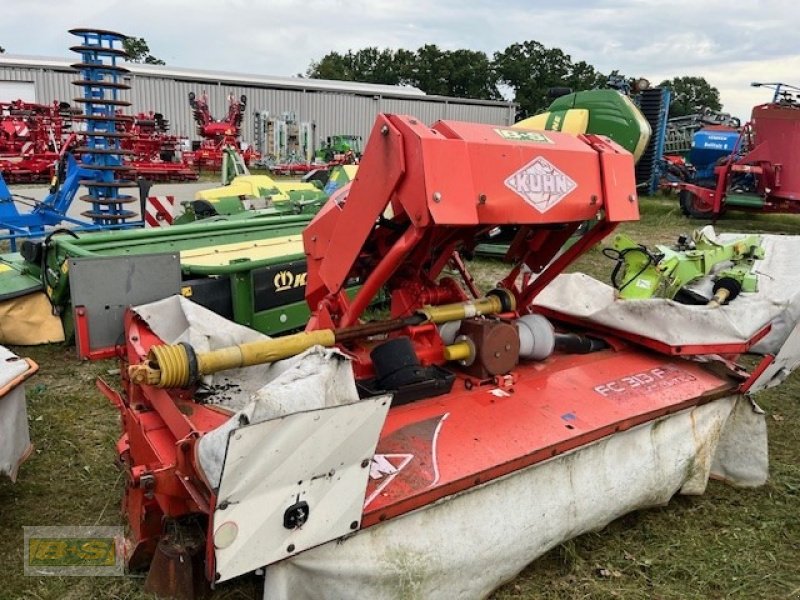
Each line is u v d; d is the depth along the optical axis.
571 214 2.82
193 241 5.04
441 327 3.13
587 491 2.78
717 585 2.78
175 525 2.38
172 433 2.48
